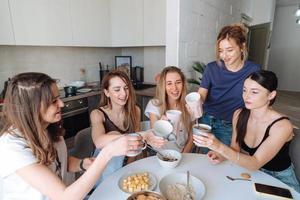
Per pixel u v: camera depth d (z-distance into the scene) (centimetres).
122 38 302
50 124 99
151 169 110
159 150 121
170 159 113
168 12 212
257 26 394
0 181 85
